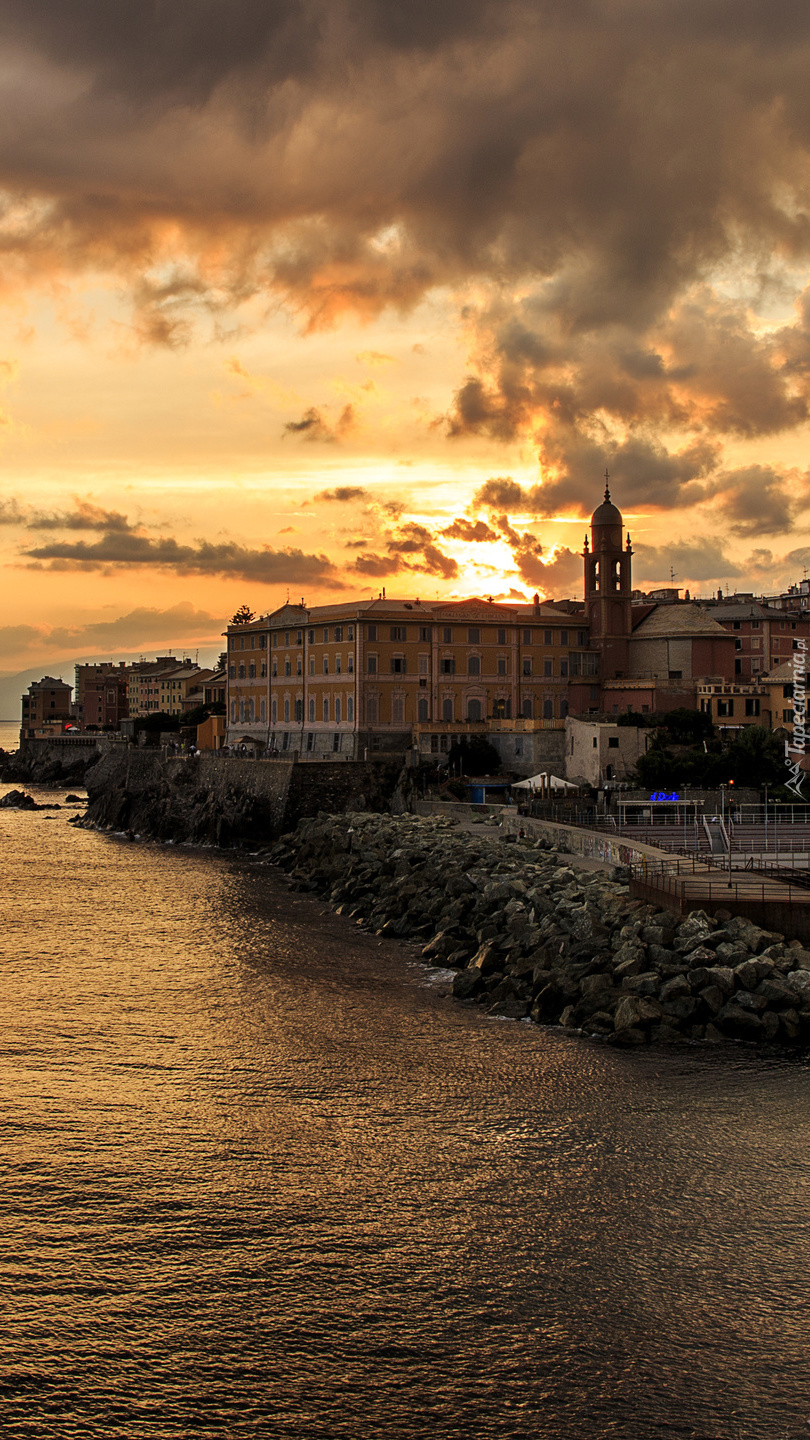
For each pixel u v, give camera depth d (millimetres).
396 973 73000
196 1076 53906
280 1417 30906
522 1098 51094
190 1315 35094
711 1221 40469
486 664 160625
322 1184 43094
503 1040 58969
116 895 103812
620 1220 40531
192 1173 43906
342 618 155250
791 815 111375
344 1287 36531
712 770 128125
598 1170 44250
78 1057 56594
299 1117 49094
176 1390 31891
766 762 128500
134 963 75938
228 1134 47375
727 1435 30234
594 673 168125
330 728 159125
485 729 151250
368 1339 34000
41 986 69938
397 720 155750
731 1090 51812
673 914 68375
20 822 183125
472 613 161125
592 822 112688
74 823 179750
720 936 64188
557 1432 30328
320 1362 33031
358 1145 46375
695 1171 44094
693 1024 59031
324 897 102125
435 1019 62750
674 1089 52000
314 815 140625
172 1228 39938
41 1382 32125
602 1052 56875
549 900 76938
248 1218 40625
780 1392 31844
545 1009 62438
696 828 97688
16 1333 34156
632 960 63031
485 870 88438
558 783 125625
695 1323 34750
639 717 149125
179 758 169375
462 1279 36938
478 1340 34000
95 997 67375
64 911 95312
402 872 96812
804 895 68938
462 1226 40156
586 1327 34562
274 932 86188
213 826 146625
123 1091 52031
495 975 67375
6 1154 45312
